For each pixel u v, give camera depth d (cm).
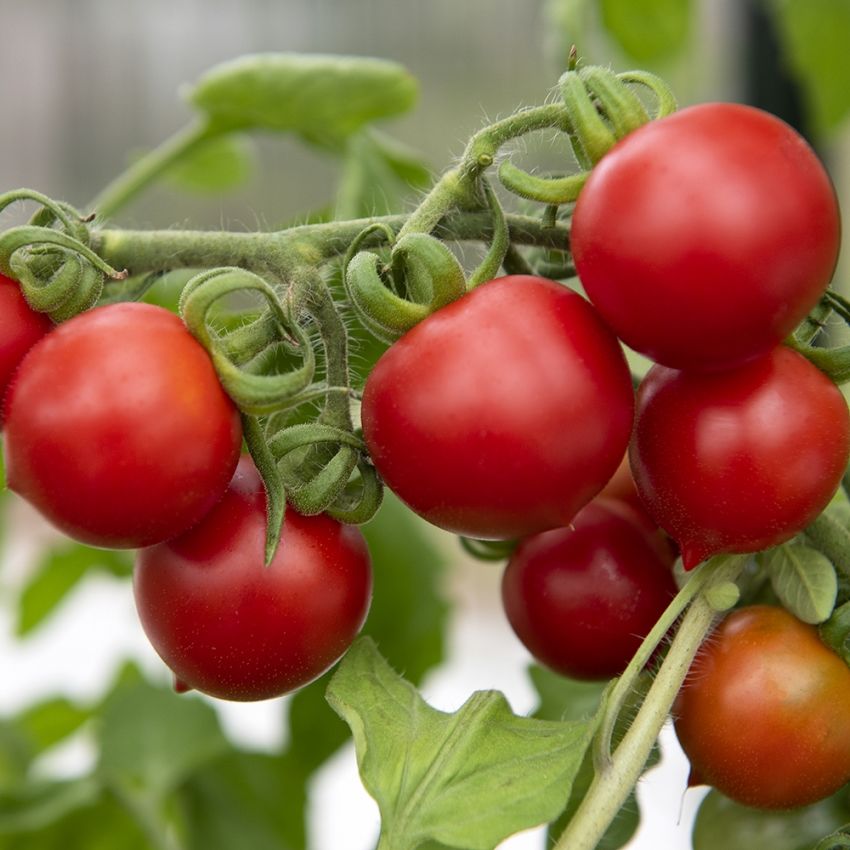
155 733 52
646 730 35
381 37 104
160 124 110
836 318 38
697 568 35
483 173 35
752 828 38
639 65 62
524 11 101
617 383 34
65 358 33
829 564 36
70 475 33
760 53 77
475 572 96
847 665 36
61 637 104
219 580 35
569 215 38
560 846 34
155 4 109
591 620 38
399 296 35
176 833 58
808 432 34
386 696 36
